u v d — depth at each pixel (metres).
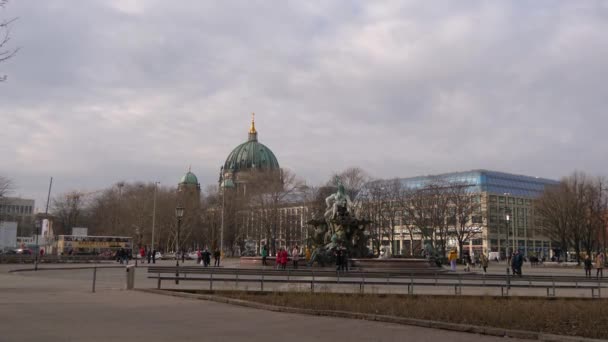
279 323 18.80
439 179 139.00
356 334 16.69
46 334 15.47
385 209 118.56
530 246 168.12
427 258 60.78
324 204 120.38
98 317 19.39
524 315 20.72
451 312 21.38
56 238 109.12
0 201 126.88
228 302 25.06
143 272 53.84
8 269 56.06
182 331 16.55
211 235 154.50
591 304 25.09
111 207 162.62
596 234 105.31
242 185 197.00
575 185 106.81
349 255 58.03
